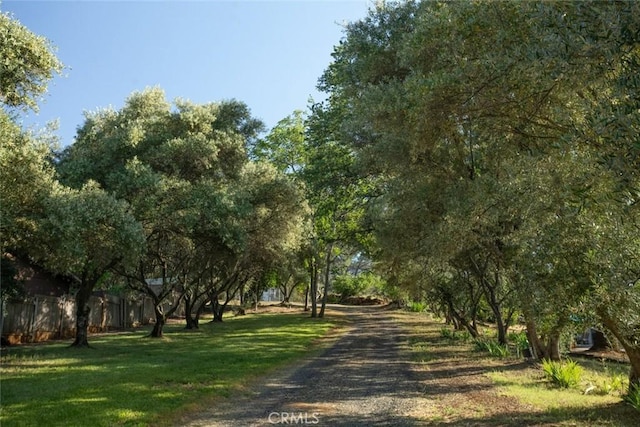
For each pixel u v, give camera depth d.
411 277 25.20
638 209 6.29
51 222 15.34
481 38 8.70
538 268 8.30
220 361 15.89
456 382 12.68
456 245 14.26
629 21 5.48
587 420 8.36
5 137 12.89
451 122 9.54
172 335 27.14
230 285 39.38
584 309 8.17
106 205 16.48
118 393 10.18
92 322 29.98
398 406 9.73
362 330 32.53
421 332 31.09
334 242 37.78
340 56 20.98
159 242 24.77
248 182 24.23
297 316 45.31
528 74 7.32
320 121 25.73
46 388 10.67
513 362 16.77
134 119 23.47
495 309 21.19
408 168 15.91
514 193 9.66
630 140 5.12
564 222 7.70
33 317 23.86
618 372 16.14
